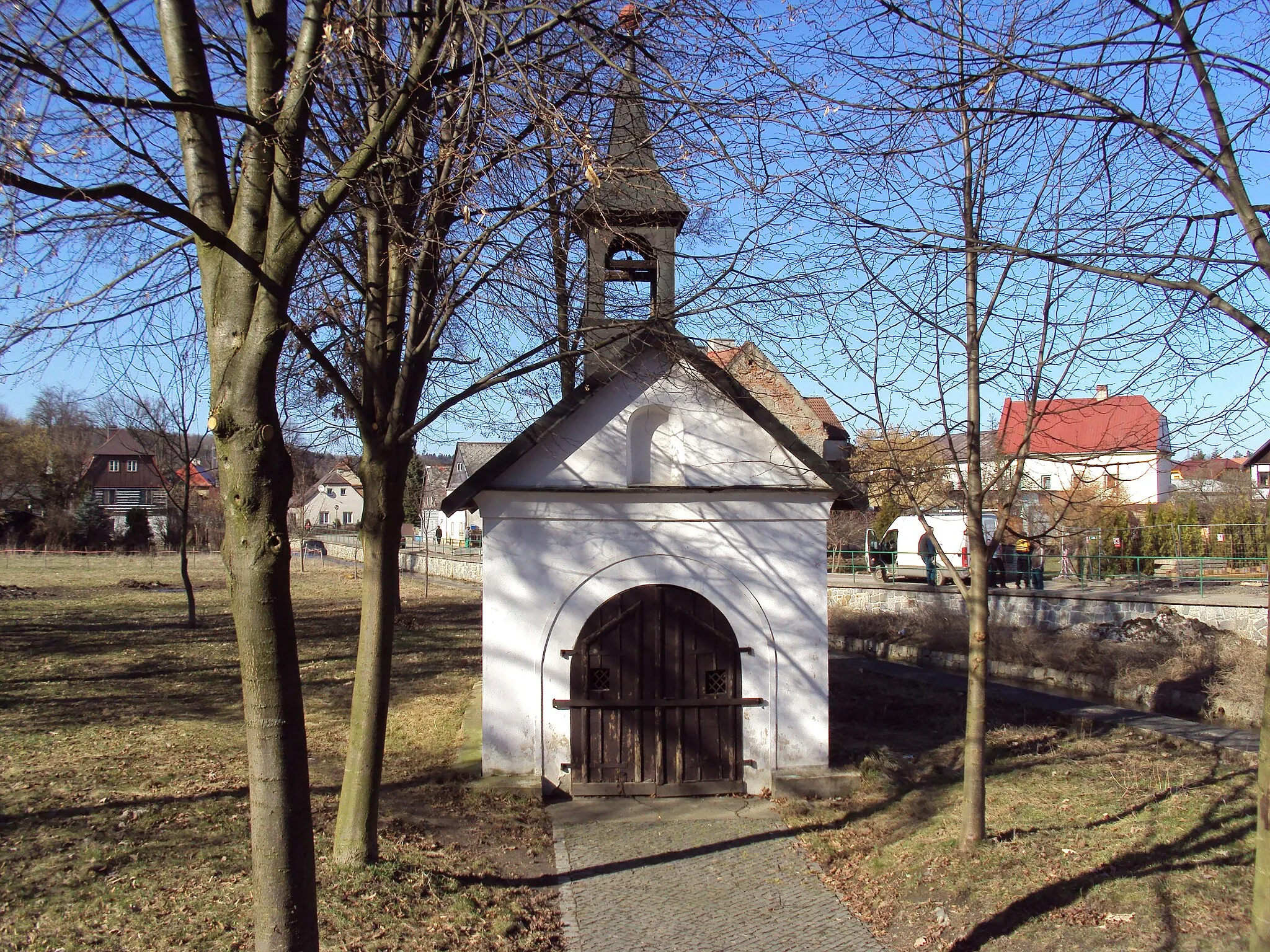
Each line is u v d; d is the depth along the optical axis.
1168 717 13.03
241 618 4.03
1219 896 6.02
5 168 3.76
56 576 37.88
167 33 4.52
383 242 6.75
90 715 12.01
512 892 6.87
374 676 6.67
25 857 6.67
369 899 6.16
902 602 26.05
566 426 9.76
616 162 5.92
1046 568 31.30
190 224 3.87
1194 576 25.03
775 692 9.79
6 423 50.97
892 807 9.01
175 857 6.80
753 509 9.87
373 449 6.58
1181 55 4.40
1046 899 6.26
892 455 7.34
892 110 5.21
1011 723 13.16
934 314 6.74
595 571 9.73
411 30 6.54
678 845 8.10
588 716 9.65
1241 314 4.06
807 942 6.15
